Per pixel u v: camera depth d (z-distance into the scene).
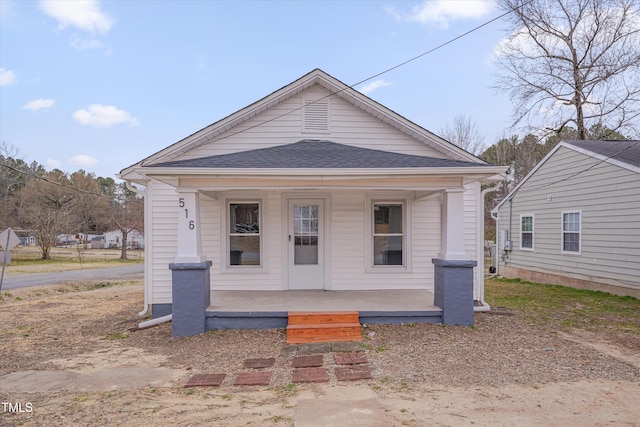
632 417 3.85
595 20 17.66
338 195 9.05
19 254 36.34
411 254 9.06
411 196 9.08
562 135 22.27
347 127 9.09
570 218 13.38
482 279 9.05
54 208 34.12
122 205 39.78
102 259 35.59
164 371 5.37
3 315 10.16
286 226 8.95
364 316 7.09
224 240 8.86
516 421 3.76
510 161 31.06
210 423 3.78
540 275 14.96
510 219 17.03
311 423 3.73
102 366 5.65
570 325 7.75
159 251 8.77
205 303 7.04
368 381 4.80
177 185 7.05
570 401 4.22
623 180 11.09
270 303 7.59
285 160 7.35
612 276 11.52
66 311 10.74
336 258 9.02
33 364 5.81
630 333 7.16
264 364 5.49
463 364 5.36
